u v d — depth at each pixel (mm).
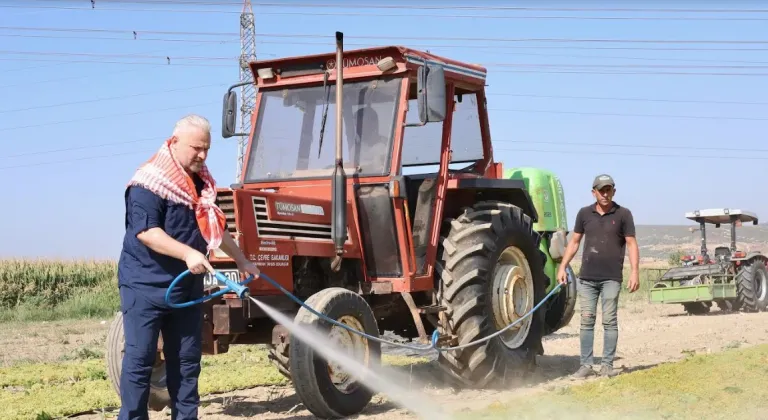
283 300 6738
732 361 8242
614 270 8492
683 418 5695
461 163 8766
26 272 23344
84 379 9547
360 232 7469
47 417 6691
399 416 6617
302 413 6895
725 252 18609
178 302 4758
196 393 4926
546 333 10234
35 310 21094
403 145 7844
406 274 7344
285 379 8680
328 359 6418
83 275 24297
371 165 7332
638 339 12219
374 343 6852
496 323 8125
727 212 18375
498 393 7773
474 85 8438
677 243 83688
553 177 10547
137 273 4719
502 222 8195
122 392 4734
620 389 6883
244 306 6461
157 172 4719
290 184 7512
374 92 7430
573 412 5984
